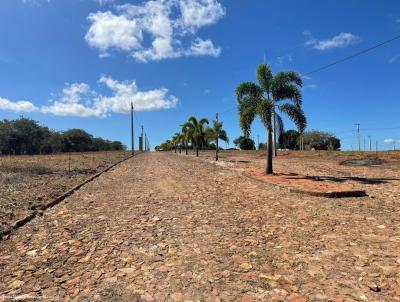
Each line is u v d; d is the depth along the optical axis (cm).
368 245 709
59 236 827
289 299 486
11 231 869
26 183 1823
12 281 569
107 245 746
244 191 1491
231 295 502
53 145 11494
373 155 3547
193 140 5103
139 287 536
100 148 14612
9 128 9969
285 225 884
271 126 1983
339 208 1071
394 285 521
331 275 564
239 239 772
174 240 772
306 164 2872
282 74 1939
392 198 1219
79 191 1592
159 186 1716
